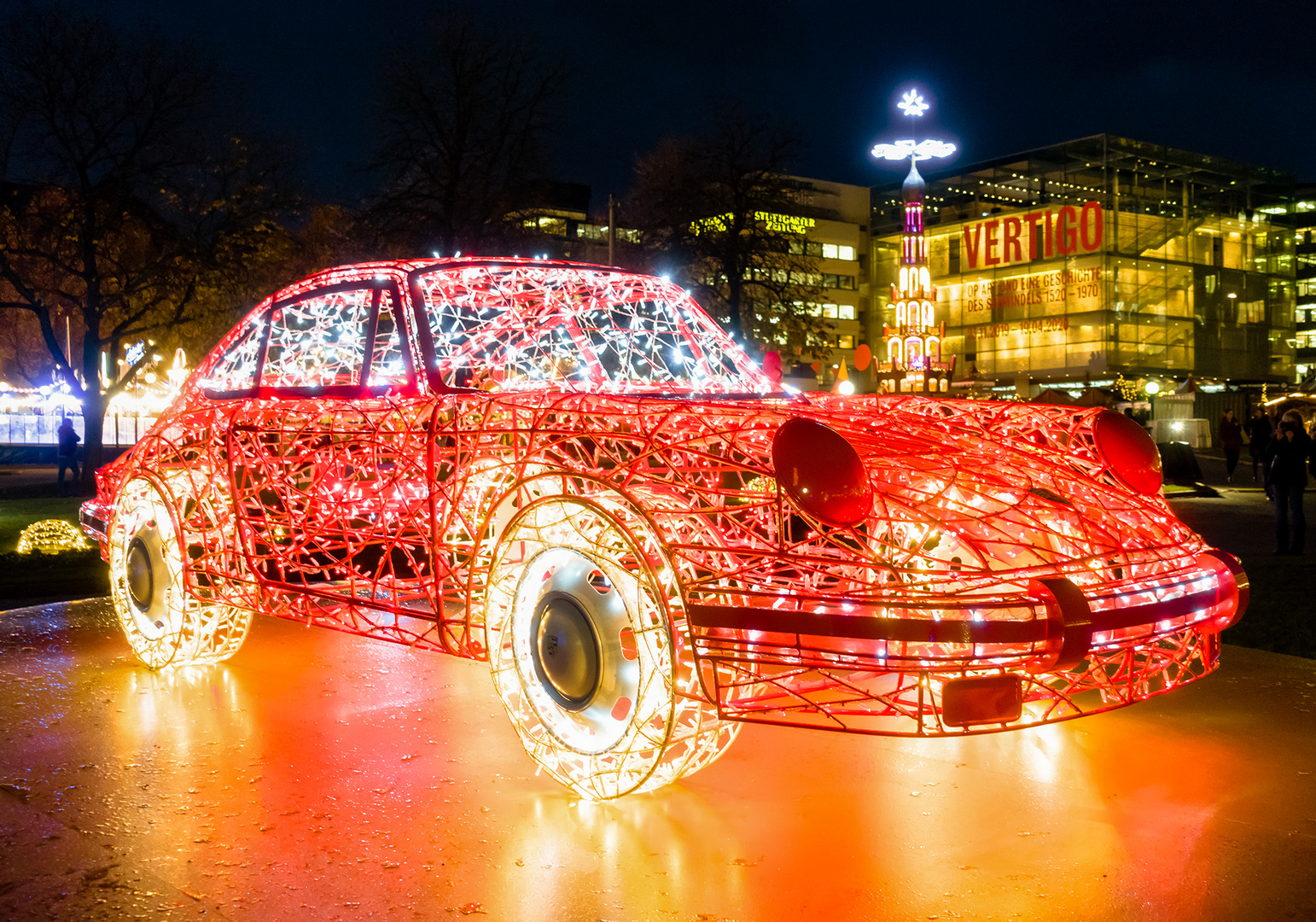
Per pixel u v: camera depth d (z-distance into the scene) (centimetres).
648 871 290
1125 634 304
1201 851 302
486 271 459
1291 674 509
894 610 278
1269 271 7006
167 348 2705
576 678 320
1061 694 313
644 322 512
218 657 527
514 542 335
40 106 2050
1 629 630
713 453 316
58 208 2162
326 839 314
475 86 2648
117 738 414
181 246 2248
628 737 305
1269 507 1602
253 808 339
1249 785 356
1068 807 336
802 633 281
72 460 2127
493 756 389
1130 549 330
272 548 442
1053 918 262
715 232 3538
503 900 274
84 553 1037
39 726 432
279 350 475
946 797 344
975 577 292
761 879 284
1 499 2111
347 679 504
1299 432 1034
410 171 2709
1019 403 425
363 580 402
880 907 268
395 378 434
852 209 7900
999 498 331
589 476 317
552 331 502
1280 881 282
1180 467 1947
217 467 474
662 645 295
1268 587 780
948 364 4419
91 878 289
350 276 456
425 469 372
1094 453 380
